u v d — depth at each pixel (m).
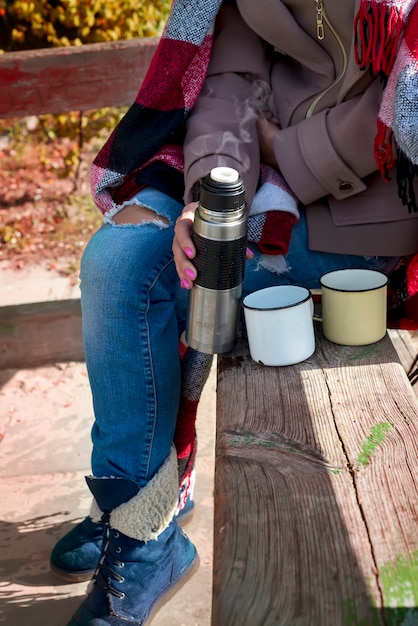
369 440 1.38
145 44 3.21
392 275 1.95
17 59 3.19
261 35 1.88
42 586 2.15
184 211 1.70
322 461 1.34
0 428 2.90
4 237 4.31
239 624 1.03
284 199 1.83
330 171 1.76
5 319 3.17
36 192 4.80
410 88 1.52
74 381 3.15
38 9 4.94
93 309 1.77
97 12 5.00
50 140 5.39
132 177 1.93
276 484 1.29
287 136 1.82
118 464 1.83
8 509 2.48
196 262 1.60
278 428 1.45
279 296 1.76
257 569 1.12
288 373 1.64
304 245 1.89
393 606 1.04
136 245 1.77
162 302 1.79
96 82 3.26
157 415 1.81
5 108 3.26
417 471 1.29
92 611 1.88
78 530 2.17
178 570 2.03
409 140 1.52
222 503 1.25
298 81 1.95
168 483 1.86
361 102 1.70
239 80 1.96
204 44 1.93
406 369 2.19
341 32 1.81
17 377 3.18
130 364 1.77
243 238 1.59
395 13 1.56
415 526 1.17
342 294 1.68
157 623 2.03
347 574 1.10
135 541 1.88
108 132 5.37
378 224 1.83
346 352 1.71
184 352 2.00
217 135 1.83
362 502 1.23
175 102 1.90
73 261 4.02
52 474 2.64
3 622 2.04
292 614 1.04
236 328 1.70
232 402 1.55
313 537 1.17
